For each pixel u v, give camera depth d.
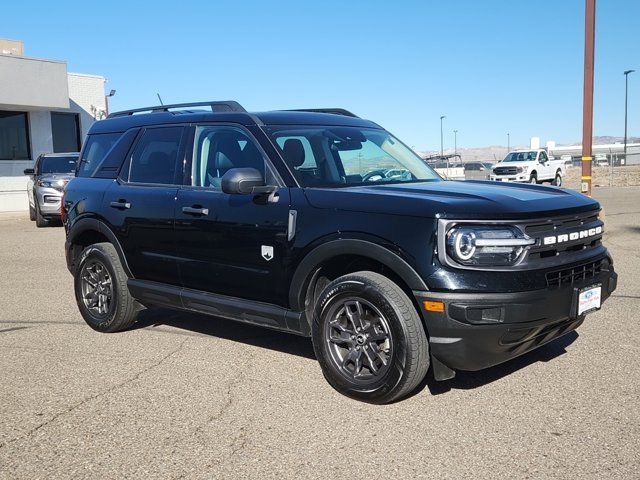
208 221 5.17
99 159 6.49
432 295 3.97
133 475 3.45
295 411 4.27
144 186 5.84
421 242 4.05
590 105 13.82
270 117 5.30
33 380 4.95
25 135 24.75
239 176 4.67
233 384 4.79
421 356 4.12
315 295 4.77
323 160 5.10
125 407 4.39
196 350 5.66
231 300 5.14
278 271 4.76
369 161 5.36
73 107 26.19
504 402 4.34
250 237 4.90
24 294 8.26
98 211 6.16
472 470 3.43
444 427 3.97
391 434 3.89
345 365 4.46
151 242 5.68
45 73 23.05
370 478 3.37
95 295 6.33
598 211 4.74
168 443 3.83
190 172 5.52
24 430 4.04
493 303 3.91
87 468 3.54
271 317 4.87
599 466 3.44
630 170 49.09
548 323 4.12
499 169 33.88
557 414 4.13
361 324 4.34
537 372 4.91
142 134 6.10
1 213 23.20
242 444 3.80
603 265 4.68
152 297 5.78
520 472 3.39
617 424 3.96
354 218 4.35
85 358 5.48
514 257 4.02
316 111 6.20
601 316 6.48
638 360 5.14
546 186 5.08
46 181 17.12
